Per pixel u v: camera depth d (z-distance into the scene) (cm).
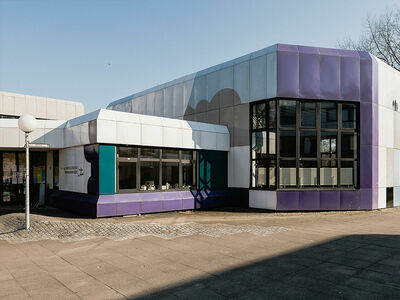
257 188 1477
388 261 646
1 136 1312
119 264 629
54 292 486
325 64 1457
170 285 517
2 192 1552
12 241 813
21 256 682
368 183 1495
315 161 1453
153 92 2202
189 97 1880
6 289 497
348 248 756
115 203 1170
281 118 1434
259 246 777
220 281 535
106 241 816
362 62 1505
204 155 1510
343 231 973
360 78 1497
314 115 1464
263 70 1466
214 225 1048
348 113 1505
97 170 1159
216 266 617
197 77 1828
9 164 1572
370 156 1506
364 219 1237
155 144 1307
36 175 1616
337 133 1480
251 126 1523
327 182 1461
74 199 1270
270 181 1440
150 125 1295
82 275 564
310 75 1438
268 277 553
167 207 1327
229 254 704
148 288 504
